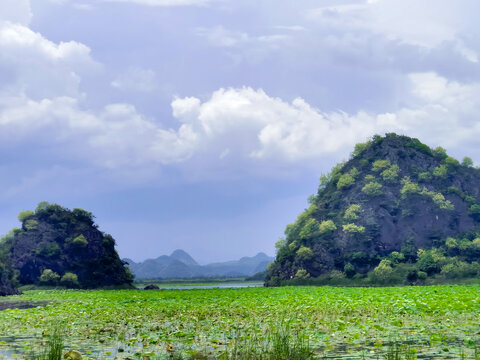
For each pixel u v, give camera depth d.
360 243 141.88
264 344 17.42
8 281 95.31
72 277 127.38
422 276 115.69
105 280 137.12
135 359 15.24
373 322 23.44
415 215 149.62
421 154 176.75
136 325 24.94
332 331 20.36
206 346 17.52
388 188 161.25
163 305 40.22
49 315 31.53
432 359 14.02
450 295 41.25
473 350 15.50
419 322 23.28
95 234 145.38
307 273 137.50
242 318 27.05
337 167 187.12
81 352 16.59
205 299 47.91
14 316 30.84
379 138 187.75
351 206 154.38
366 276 128.12
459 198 157.38
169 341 18.91
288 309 31.80
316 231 150.75
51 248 133.62
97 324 26.06
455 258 123.56
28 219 142.38
